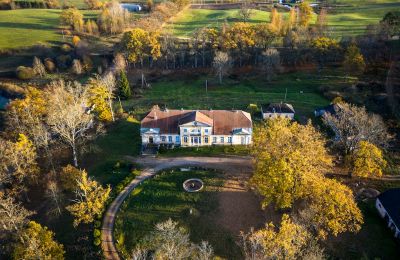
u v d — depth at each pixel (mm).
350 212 69062
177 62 166875
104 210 81000
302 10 190125
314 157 76375
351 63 139375
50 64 166000
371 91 130875
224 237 72812
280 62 160500
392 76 126250
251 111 122812
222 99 134375
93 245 72750
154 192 85625
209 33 167375
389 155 95062
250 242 63312
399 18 158375
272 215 77750
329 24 196500
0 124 113438
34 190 89875
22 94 143000
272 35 162375
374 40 154250
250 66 161625
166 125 103938
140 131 108875
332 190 67812
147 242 71500
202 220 77188
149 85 150000
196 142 103625
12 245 65562
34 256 62406
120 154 101625
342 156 95625
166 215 78812
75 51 177125
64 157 101625
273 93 138625
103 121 118500
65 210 82750
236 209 79812
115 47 170750
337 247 69312
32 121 98188
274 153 76062
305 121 115250
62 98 104812
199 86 147875
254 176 77375
